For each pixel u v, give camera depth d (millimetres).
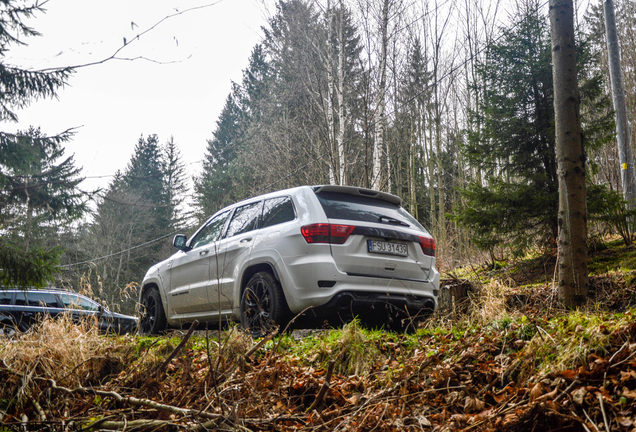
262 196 5836
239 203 6281
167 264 6855
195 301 6125
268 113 26031
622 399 2209
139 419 2811
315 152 20547
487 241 10727
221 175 36562
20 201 3686
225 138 43562
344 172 16281
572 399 2330
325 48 18156
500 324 3928
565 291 5816
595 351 2684
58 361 3502
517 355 3170
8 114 7148
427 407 2898
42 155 6172
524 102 10648
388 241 5188
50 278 7656
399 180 29281
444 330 4629
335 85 17094
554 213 9883
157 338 4488
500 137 10570
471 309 5074
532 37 10602
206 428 2645
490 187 11070
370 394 3211
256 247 5316
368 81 15812
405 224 5465
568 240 5883
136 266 24938
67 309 4258
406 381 3057
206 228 6754
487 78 11086
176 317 6320
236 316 5492
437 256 15242
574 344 2805
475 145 10977
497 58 10883
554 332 3229
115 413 2857
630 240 9750
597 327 2838
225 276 5691
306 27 18547
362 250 4973
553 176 10406
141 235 22453
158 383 3303
